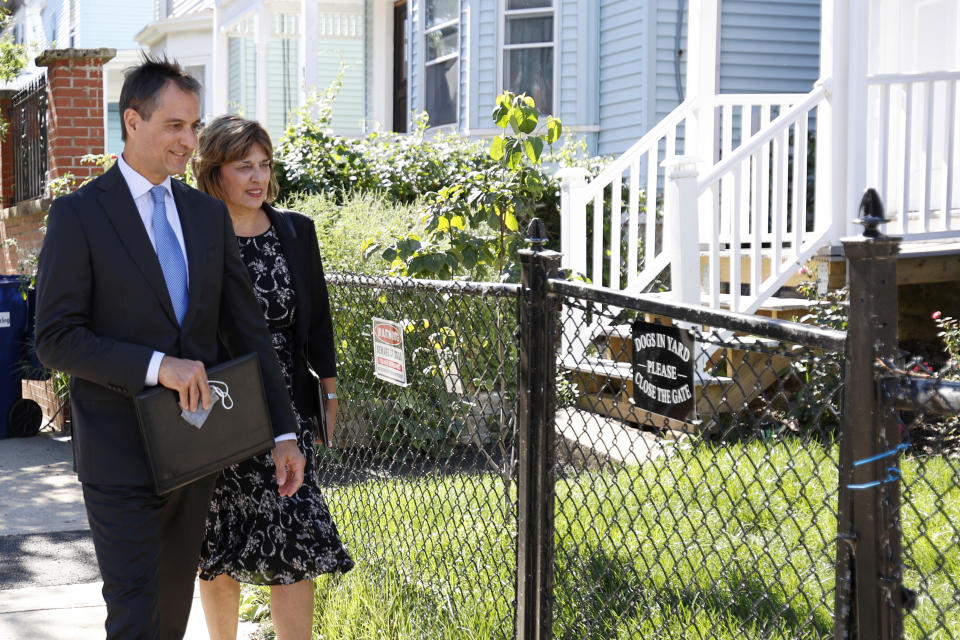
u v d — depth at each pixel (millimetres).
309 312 3326
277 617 3201
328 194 9672
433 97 13648
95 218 2566
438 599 3496
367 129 15664
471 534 4012
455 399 3555
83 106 8938
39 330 2537
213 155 3188
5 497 6059
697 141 8594
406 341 3775
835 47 7086
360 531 4098
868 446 1689
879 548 1690
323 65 19766
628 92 11656
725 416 5891
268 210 3328
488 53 12461
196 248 2699
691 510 4238
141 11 26484
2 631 3842
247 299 2889
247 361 2693
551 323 2666
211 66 20906
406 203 10094
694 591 3438
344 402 4453
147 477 2600
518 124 4988
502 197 5082
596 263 7859
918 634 3170
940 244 7320
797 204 7102
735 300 6777
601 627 2979
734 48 11602
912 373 1641
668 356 2264
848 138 7090
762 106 8727
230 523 3188
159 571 2805
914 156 8227
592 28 12016
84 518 5582
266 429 2711
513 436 2912
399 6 15414
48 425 8383
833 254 7137
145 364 2506
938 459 4246
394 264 5238
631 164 8062
